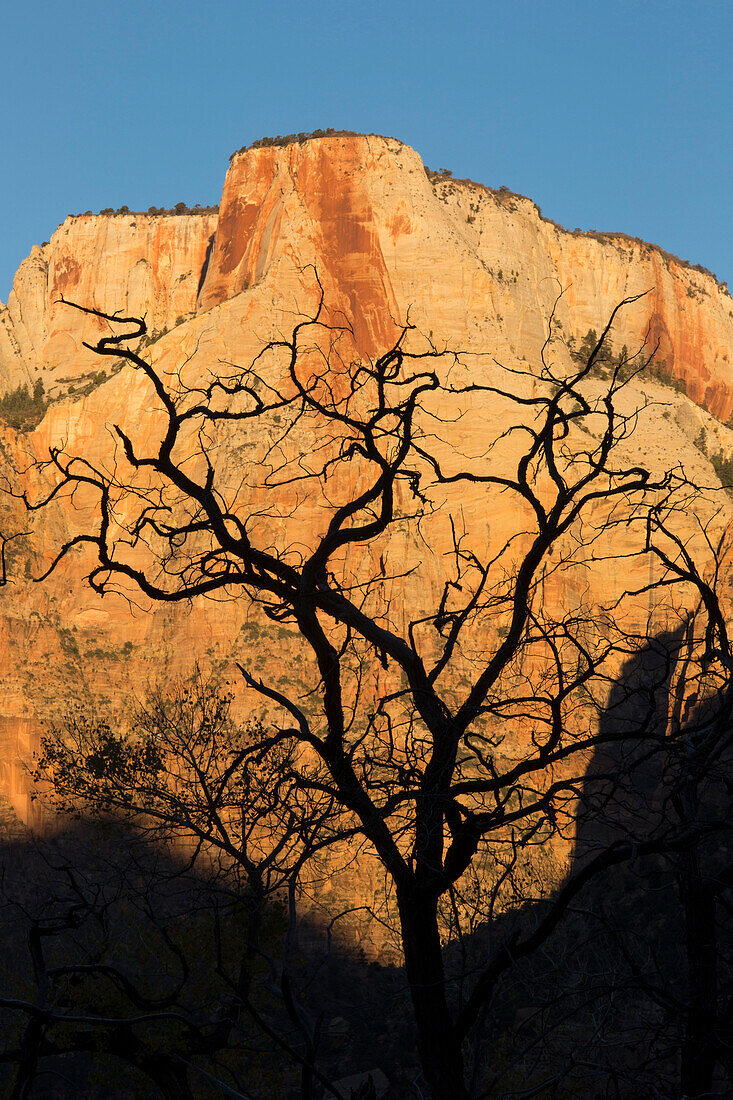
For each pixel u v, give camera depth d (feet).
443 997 29.32
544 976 31.63
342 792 30.32
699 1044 30.40
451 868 29.30
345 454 31.04
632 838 28.91
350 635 31.09
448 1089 28.43
